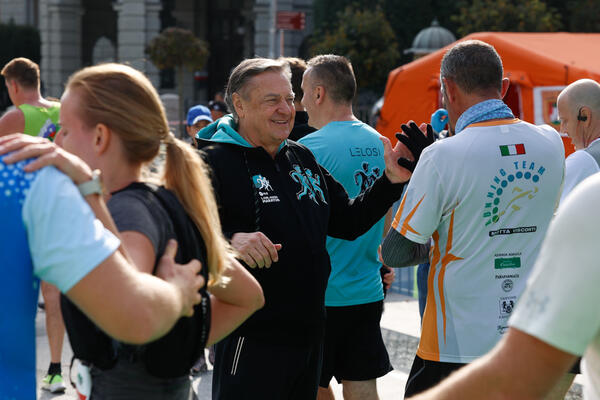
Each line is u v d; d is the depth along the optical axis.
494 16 20.31
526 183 2.75
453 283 2.78
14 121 5.41
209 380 5.08
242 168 2.97
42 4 31.00
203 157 2.97
